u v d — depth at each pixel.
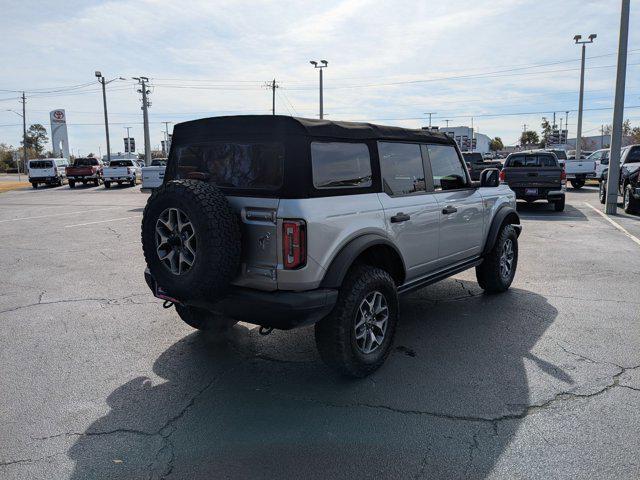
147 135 45.69
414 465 2.94
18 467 2.95
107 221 14.13
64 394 3.85
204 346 4.77
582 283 6.87
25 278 7.41
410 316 5.57
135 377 4.14
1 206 19.67
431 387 3.89
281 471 2.89
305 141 3.57
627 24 13.77
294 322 3.52
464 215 5.41
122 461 3.00
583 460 2.96
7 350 4.71
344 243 3.77
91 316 5.67
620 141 14.07
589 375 4.05
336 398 3.74
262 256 3.59
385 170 4.35
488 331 5.07
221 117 3.92
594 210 15.27
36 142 104.12
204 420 3.46
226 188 3.85
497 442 3.15
